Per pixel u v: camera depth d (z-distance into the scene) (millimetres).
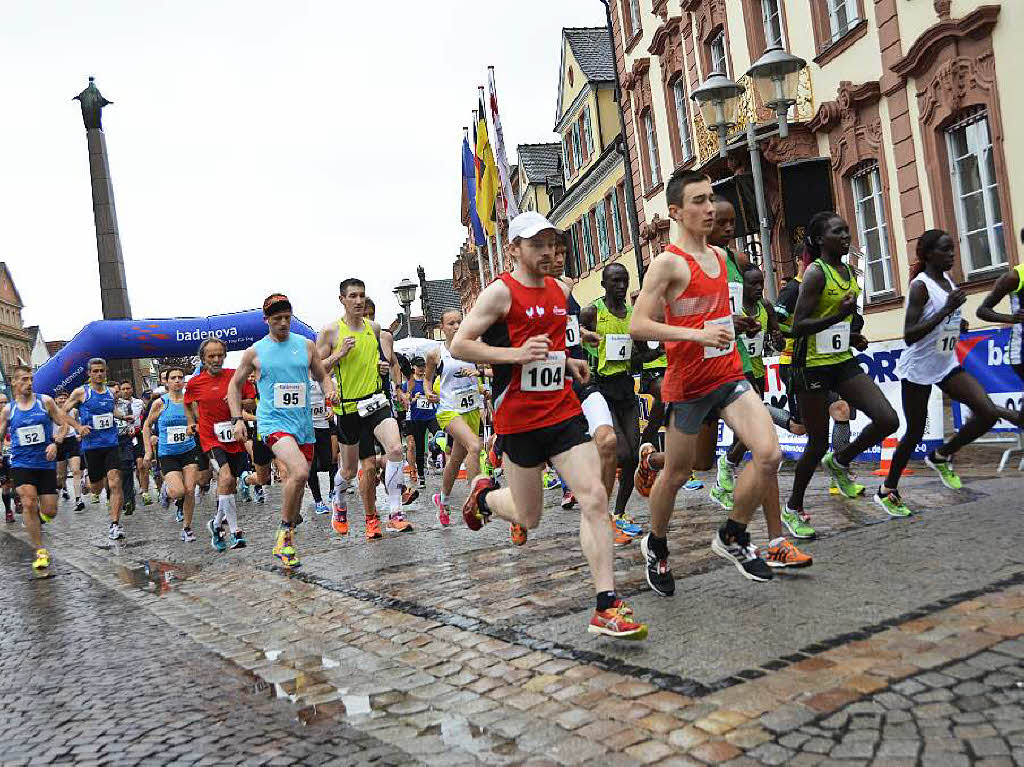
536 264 4449
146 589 7461
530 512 4711
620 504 6988
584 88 30922
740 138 16594
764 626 4199
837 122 15617
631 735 3250
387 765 3295
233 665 4867
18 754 3768
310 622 5590
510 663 4246
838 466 7324
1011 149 12008
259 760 3463
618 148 26516
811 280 5996
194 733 3832
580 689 3773
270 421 7691
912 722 3027
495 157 20094
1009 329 8789
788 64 11422
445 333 8742
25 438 8930
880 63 14406
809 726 3104
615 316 7242
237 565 8125
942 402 9102
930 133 13461
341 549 8172
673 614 4586
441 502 8953
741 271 7504
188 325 23891
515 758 3221
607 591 4270
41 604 7246
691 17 20859
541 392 4465
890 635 3857
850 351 6145
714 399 4777
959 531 5621
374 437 8773
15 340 89438
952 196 13344
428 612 5379
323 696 4180
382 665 4535
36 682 4875
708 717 3293
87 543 11484
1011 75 11875
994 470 8133
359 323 8734
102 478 12664
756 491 4855
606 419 6629
